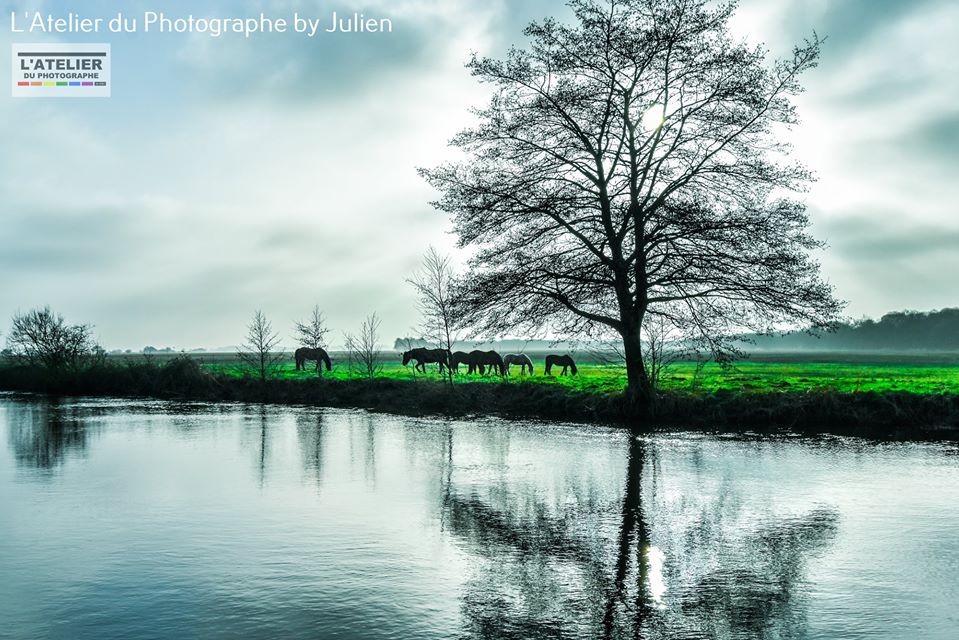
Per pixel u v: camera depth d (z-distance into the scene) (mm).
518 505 11953
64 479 14641
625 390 25344
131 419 27609
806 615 7023
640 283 24359
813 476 14336
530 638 6465
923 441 19234
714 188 24344
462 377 40906
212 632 6645
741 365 60688
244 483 14094
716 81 23344
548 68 24594
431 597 7551
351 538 9898
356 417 27703
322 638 6480
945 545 9438
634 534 10062
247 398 38594
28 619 6996
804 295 22359
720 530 10234
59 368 49281
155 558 8992
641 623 6820
